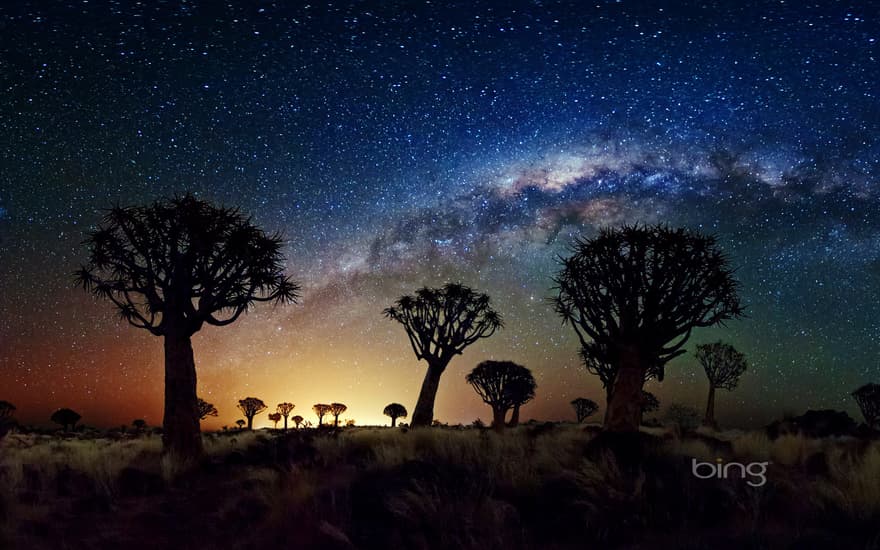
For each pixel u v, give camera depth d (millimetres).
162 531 5977
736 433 16656
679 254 10742
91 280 12047
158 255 11867
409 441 10531
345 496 6348
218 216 12211
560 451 8375
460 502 5773
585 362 18344
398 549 4949
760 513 5297
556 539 5191
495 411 28031
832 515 5207
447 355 22484
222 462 9938
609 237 11234
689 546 4641
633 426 10359
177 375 11359
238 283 12219
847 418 18891
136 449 12508
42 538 5645
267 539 5398
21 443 14625
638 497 5570
